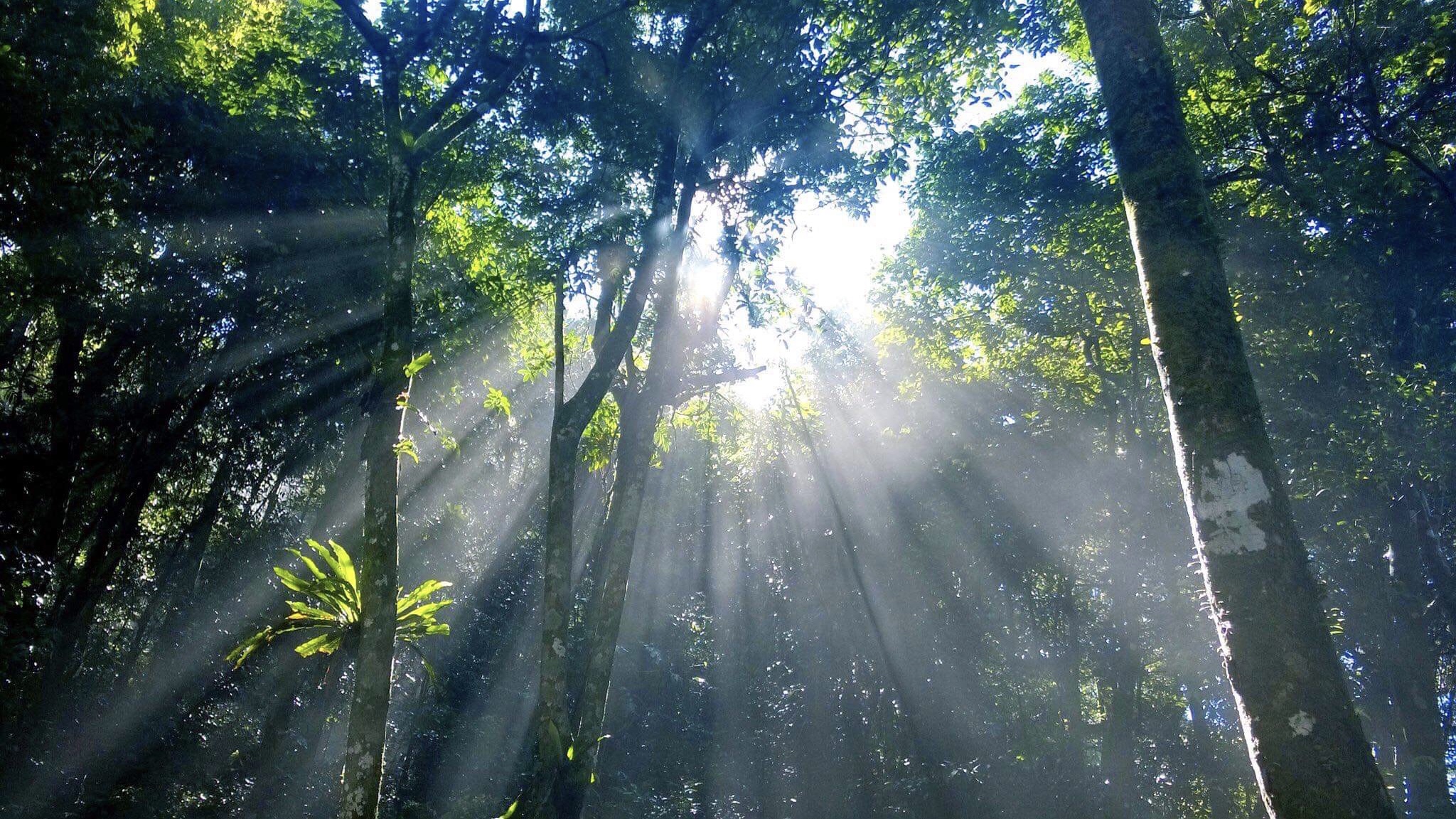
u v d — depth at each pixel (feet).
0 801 32.99
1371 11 36.45
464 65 33.63
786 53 34.68
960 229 57.00
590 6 36.22
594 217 37.86
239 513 54.08
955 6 34.30
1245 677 13.00
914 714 64.69
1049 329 59.47
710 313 38.27
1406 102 38.19
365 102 41.01
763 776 70.90
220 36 42.96
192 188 39.65
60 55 29.01
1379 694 56.54
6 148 27.96
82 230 33.09
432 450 58.18
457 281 47.26
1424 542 43.86
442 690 62.28
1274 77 37.52
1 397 41.65
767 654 77.05
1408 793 44.83
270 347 44.32
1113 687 61.21
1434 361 37.24
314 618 28.48
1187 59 43.11
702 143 35.91
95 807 35.83
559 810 25.82
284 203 41.70
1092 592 68.74
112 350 41.14
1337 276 38.88
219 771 43.39
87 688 44.60
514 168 40.52
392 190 26.48
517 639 73.61
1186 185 16.63
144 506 51.06
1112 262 52.08
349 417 49.06
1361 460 36.65
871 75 36.76
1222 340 15.20
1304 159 39.52
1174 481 55.16
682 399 37.60
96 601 43.06
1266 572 13.30
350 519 50.16
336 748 52.26
